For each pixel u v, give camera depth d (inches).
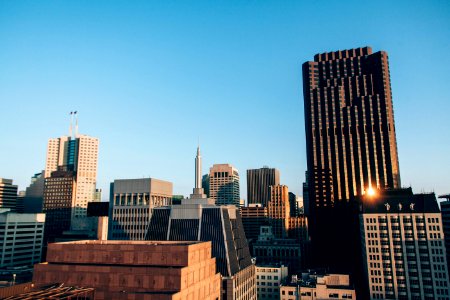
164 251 3513.8
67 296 2714.1
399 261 6776.6
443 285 6412.4
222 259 5216.5
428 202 6943.9
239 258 5851.4
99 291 3201.3
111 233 7214.6
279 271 7775.6
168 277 3243.1
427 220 6747.1
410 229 6835.6
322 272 7726.4
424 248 6668.3
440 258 6530.5
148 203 7278.5
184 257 3459.6
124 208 7258.9
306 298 5979.3
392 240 6899.6
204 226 5565.9
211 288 4200.3
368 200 7445.9
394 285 6717.5
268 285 7790.4
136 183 7460.6
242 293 5575.8
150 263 3508.9
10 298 2600.9
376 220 7101.4
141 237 6963.6
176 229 5629.9
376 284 6845.5
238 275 5398.6
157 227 5753.0
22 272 7662.4
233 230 6028.5
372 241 7057.1
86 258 3651.6
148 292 3203.7
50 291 2881.4
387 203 7239.2
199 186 6633.9
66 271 3486.7
